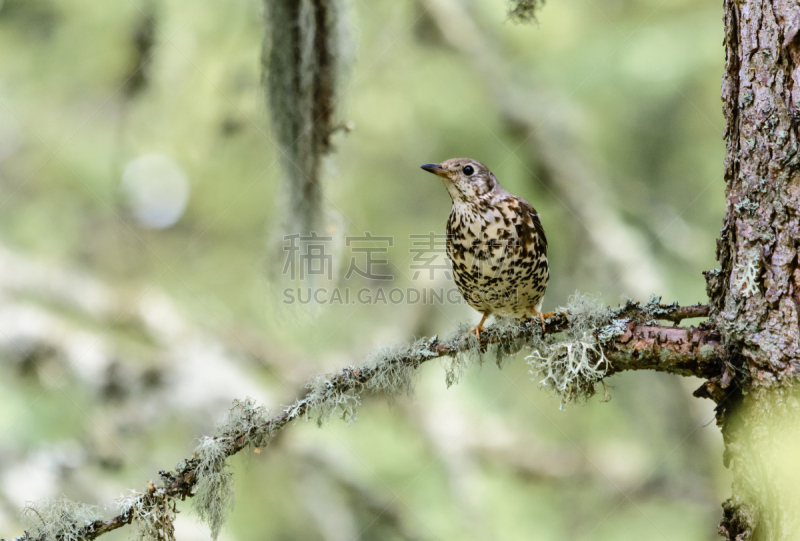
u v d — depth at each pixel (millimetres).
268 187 12547
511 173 12289
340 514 11938
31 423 10945
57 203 13586
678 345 4883
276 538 11984
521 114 12156
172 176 12875
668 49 11602
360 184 12602
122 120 11531
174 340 12148
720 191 12219
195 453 5297
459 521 11500
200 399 11344
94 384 11273
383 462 12258
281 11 7715
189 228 13500
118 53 11773
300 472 12203
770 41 4312
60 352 11453
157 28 11141
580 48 12141
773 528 4211
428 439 12195
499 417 12852
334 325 12742
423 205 12781
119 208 13414
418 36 12438
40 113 12648
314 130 7871
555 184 12203
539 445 12547
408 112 12430
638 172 12625
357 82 12156
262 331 13148
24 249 13453
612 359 5070
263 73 7887
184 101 11297
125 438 10977
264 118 7977
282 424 5375
